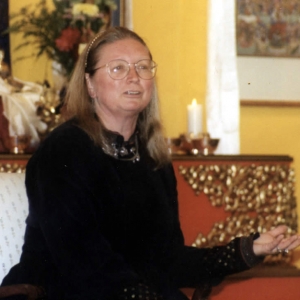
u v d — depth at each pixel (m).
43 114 5.64
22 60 6.48
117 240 3.72
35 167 3.74
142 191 3.87
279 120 7.16
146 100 3.89
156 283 3.82
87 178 3.62
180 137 6.15
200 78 6.80
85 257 3.43
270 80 7.10
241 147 7.06
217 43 6.33
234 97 6.31
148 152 4.09
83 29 6.04
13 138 5.41
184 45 6.85
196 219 5.59
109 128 3.92
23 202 4.11
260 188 5.71
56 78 6.16
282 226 3.87
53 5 6.54
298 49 7.14
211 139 6.00
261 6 7.06
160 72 6.83
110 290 3.34
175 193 4.21
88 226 3.52
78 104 3.91
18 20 6.38
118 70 3.84
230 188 5.65
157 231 3.90
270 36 7.09
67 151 3.65
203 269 3.91
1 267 3.90
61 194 3.52
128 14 6.61
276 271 5.49
